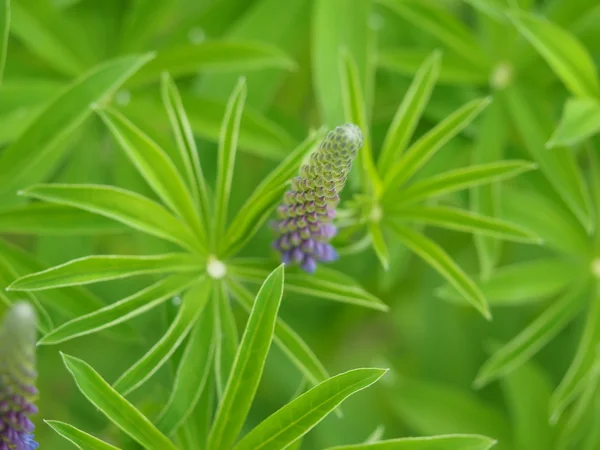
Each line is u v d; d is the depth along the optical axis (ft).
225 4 2.23
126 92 2.16
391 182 2.00
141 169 1.89
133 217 1.87
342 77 2.13
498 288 2.18
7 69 2.19
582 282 2.20
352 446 1.81
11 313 1.57
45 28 2.18
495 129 2.24
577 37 2.25
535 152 2.20
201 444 1.89
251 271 1.94
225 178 1.91
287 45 2.24
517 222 2.22
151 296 1.86
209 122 2.14
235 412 1.81
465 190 2.22
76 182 2.18
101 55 2.23
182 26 2.23
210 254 1.92
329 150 1.74
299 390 1.90
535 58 2.24
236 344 1.90
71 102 1.94
